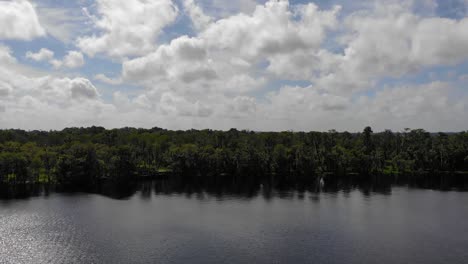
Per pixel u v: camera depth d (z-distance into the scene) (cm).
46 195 16650
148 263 8288
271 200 15912
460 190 18850
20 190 17938
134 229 10994
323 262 8481
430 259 8750
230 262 8400
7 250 9019
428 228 11344
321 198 16425
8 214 12712
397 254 9050
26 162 19788
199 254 8894
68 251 9000
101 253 8881
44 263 8194
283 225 11588
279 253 9031
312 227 11388
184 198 16325
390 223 11931
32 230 10756
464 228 11388
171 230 10925
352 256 8888
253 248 9369
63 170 19950
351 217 12712
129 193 17538
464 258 8825
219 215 12950
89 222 11762
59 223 11588
